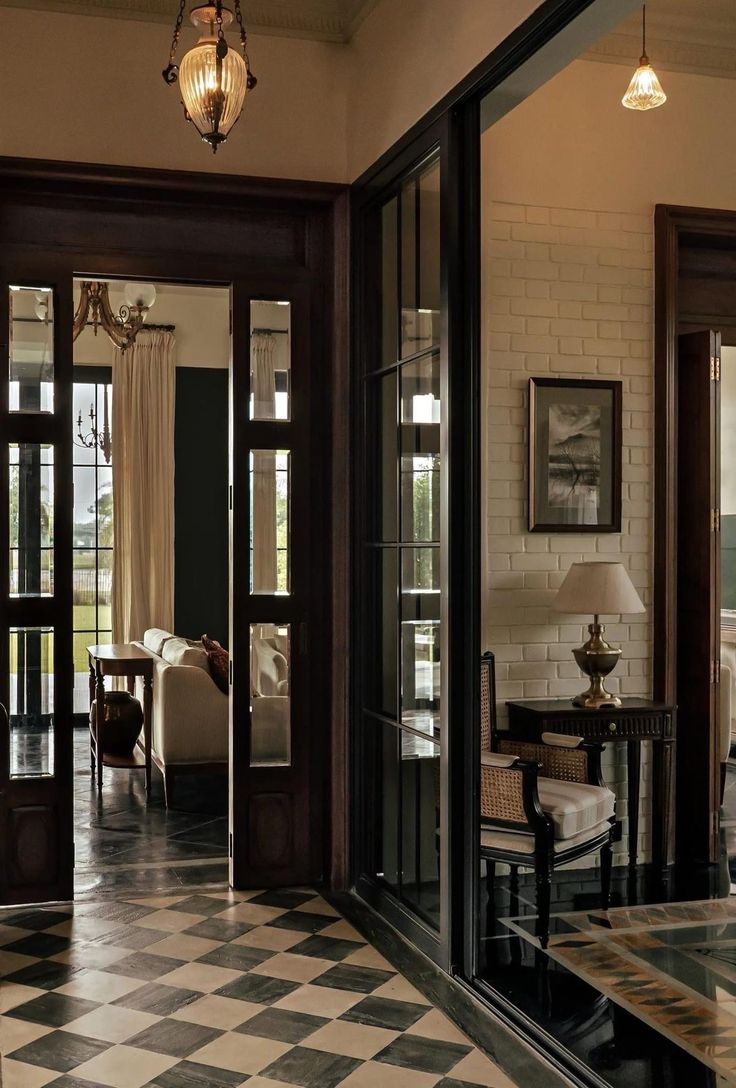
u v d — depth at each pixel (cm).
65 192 459
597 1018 343
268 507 486
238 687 480
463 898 376
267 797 483
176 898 467
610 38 504
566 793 429
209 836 570
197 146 470
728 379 838
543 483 504
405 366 429
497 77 348
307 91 483
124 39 461
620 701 501
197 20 349
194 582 948
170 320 942
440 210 386
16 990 364
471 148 373
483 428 498
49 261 458
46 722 461
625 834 519
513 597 502
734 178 529
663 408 516
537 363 505
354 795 478
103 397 931
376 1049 319
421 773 409
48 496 463
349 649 480
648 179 518
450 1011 346
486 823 416
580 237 509
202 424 950
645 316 518
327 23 479
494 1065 308
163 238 474
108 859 526
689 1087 297
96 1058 313
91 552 930
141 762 698
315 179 484
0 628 457
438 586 391
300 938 416
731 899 466
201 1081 299
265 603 483
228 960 392
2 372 455
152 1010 347
